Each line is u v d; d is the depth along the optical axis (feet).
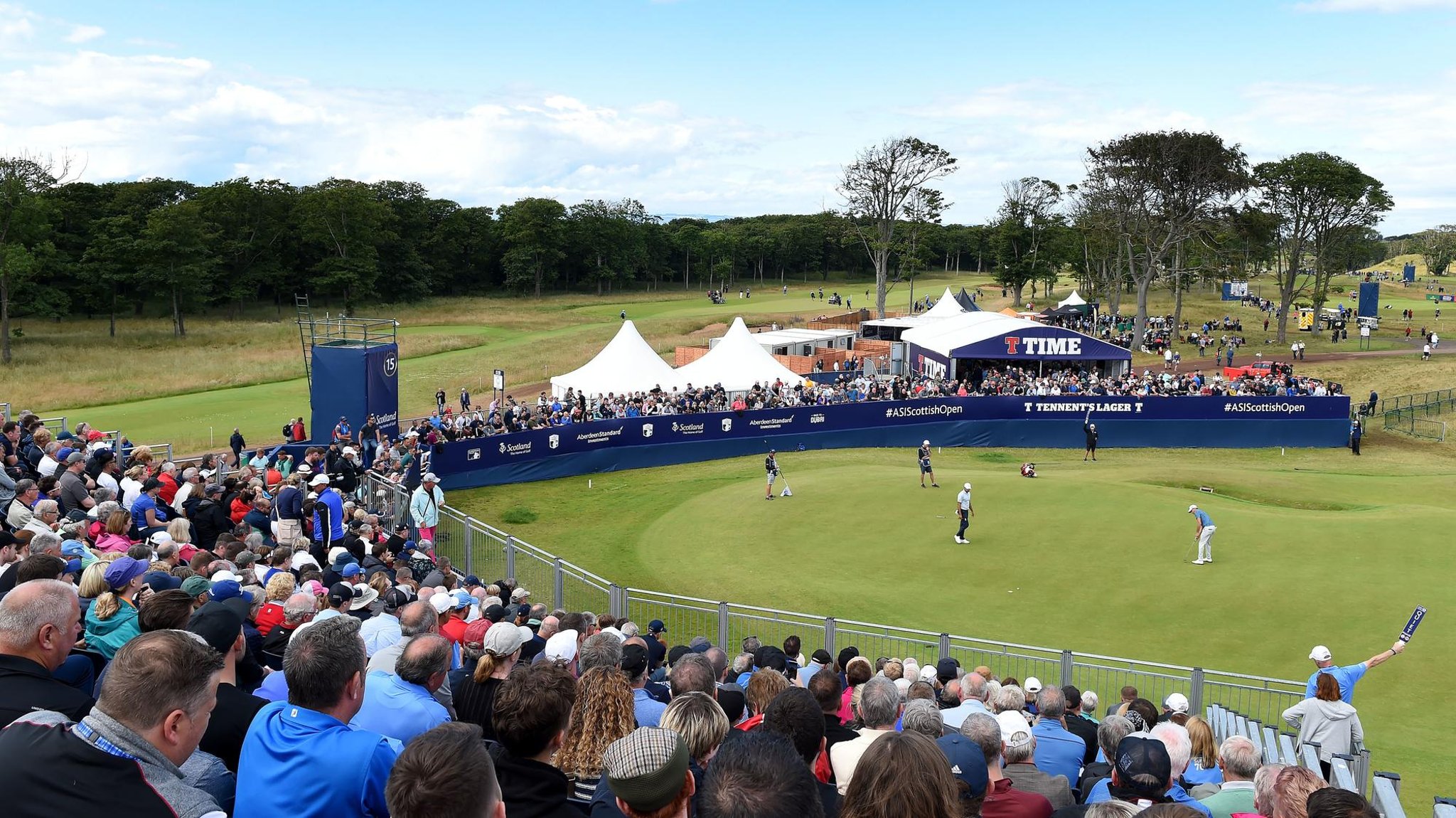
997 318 208.64
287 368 211.41
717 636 70.95
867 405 158.10
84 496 53.88
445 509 83.10
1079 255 391.24
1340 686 44.04
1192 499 110.11
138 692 12.89
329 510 66.54
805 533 99.66
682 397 155.02
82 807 12.41
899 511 106.63
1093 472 132.67
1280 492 123.75
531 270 477.77
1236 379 194.90
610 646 30.55
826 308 388.78
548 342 270.87
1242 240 349.00
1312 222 279.90
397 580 46.50
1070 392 165.78
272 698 24.62
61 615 17.80
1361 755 38.68
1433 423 183.42
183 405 172.14
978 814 18.53
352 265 381.60
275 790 15.79
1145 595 79.61
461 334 282.77
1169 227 281.13
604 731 20.22
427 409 181.98
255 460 92.38
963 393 166.50
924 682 40.93
